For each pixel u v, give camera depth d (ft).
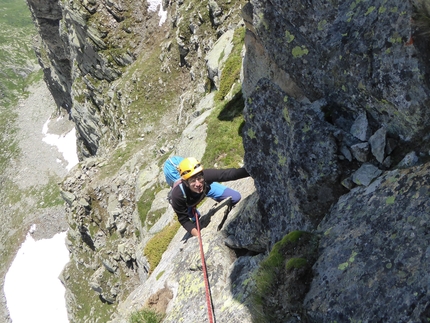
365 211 17.66
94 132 239.91
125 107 189.98
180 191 29.76
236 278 25.91
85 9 208.95
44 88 579.07
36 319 281.13
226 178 30.09
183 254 33.24
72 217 171.53
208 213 34.60
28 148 446.60
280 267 19.15
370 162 19.08
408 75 16.72
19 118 522.47
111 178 151.84
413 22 16.35
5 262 324.60
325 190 20.38
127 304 39.09
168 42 185.37
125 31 208.64
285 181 22.53
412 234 14.88
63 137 434.30
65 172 393.70
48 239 328.29
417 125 17.24
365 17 18.97
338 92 20.75
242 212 28.35
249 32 33.32
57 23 298.15
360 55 18.67
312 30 21.75
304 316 17.21
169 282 31.45
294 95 24.45
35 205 360.89
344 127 20.89
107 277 132.57
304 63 22.62
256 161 24.91
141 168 142.10
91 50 214.90
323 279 17.17
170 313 28.37
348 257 16.76
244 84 37.35
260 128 24.17
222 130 70.74
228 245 28.71
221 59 101.50
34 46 381.40
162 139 147.23
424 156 17.13
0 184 414.21
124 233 134.10
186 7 173.68
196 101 128.47
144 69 191.83
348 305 15.39
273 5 23.62
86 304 168.66
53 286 294.05
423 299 13.03
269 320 18.69
